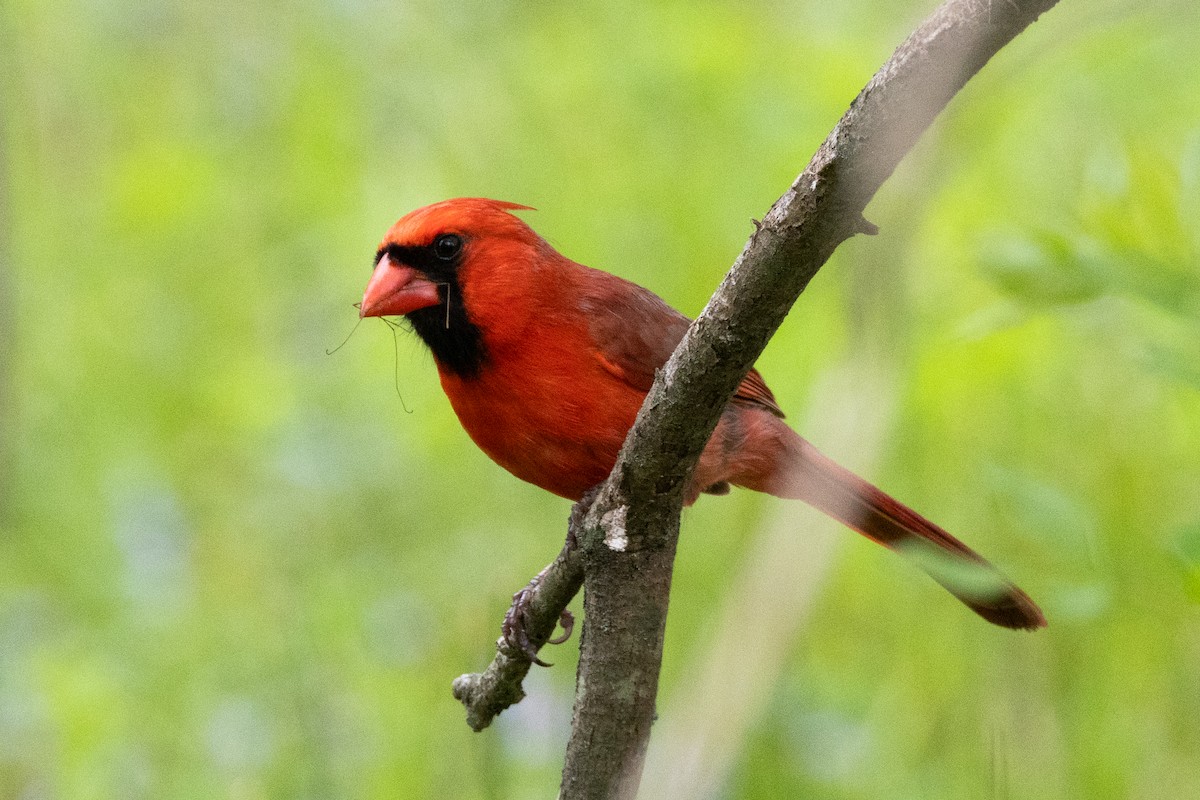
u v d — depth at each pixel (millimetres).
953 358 9875
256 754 9578
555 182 12438
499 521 11180
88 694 9719
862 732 9320
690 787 6547
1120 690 8844
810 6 13055
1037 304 6188
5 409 11633
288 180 12945
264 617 10555
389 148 12875
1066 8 6965
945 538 7984
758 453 8125
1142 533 8812
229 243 13000
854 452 7977
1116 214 6344
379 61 13016
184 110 13812
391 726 9594
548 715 9641
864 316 7777
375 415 11984
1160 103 11141
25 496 11750
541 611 6672
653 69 12562
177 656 10297
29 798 9969
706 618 10000
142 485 11789
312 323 12648
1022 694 8969
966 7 4332
